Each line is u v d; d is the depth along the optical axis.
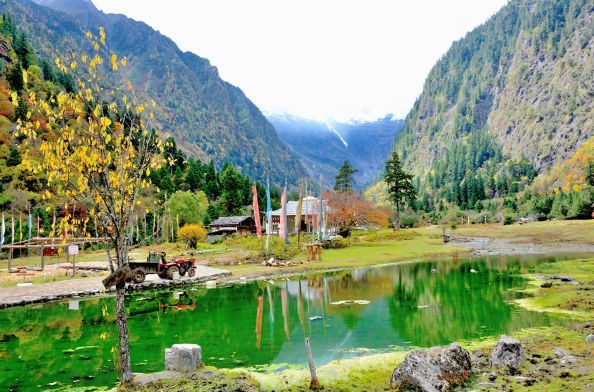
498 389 11.92
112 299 29.64
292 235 85.75
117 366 15.70
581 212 120.94
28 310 26.03
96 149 11.06
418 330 20.47
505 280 35.53
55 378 14.54
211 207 113.25
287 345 18.45
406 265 50.53
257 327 21.80
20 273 38.78
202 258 54.94
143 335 20.34
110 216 12.01
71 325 22.25
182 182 136.25
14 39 150.50
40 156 10.70
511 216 131.00
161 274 36.56
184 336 20.09
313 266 47.88
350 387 13.07
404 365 12.77
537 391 11.47
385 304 27.23
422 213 167.38
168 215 85.81
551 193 196.62
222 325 22.28
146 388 12.38
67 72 10.83
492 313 23.25
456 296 29.03
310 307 26.86
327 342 18.83
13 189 80.19
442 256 60.50
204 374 13.41
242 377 13.46
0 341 19.22
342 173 120.44
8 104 104.56
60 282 34.53
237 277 40.31
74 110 10.85
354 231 98.69
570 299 24.41
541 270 41.56
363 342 18.69
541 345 16.20
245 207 128.62
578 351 14.91
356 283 36.78
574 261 47.41
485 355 15.48
